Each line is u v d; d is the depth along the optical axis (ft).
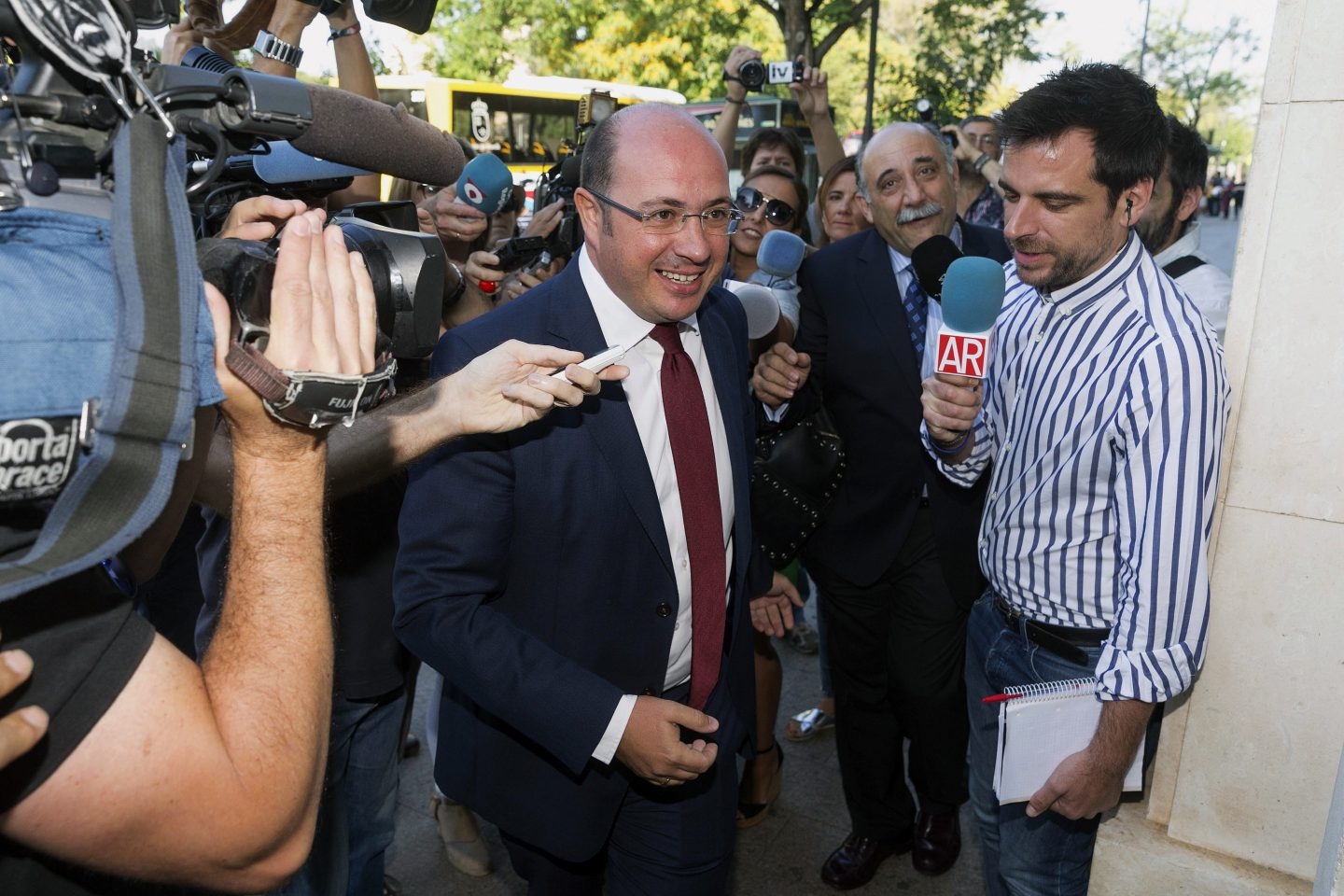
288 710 2.64
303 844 2.74
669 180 5.24
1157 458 5.28
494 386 4.79
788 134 13.46
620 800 5.75
